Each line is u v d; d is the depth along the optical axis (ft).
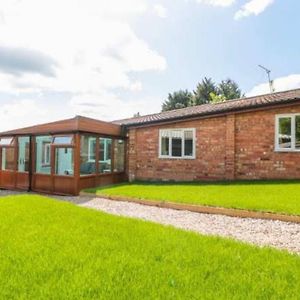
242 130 48.16
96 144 48.88
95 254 15.58
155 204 32.86
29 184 49.37
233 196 33.01
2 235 19.08
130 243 17.44
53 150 46.60
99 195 39.68
